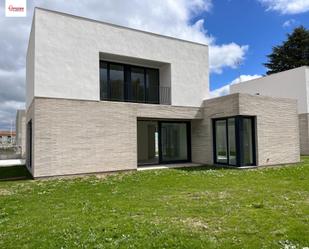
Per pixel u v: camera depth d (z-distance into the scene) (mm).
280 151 13727
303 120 19531
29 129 13812
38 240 3986
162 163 14422
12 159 23016
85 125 10984
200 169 12203
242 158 12438
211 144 13922
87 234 4168
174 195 6996
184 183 8727
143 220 4859
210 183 8680
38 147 9977
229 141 13055
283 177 9781
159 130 14438
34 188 8258
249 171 11422
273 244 3779
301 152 19734
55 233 4234
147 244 3789
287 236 4027
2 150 30578
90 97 11469
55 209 5727
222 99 13188
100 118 11344
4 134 60375
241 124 12469
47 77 10547
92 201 6410
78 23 11422
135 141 12148
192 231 4289
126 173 11336
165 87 14156
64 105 10602
